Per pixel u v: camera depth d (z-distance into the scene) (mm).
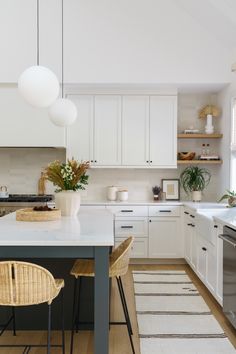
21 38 4875
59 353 2574
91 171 5586
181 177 5590
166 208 5090
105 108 5184
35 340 2777
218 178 5496
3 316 2938
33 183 5520
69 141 5176
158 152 5207
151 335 2871
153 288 4043
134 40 4883
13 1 4875
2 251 2211
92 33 4883
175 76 4879
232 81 4801
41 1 4895
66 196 3432
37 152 5512
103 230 2535
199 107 5566
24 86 2514
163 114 5195
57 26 4883
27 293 1995
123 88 5148
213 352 2600
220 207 4535
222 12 4105
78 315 2943
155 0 4875
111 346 2688
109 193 5438
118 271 2496
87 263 2742
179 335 2871
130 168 5371
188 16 4871
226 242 2918
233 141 4770
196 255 4219
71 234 2367
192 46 4883
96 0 4883
